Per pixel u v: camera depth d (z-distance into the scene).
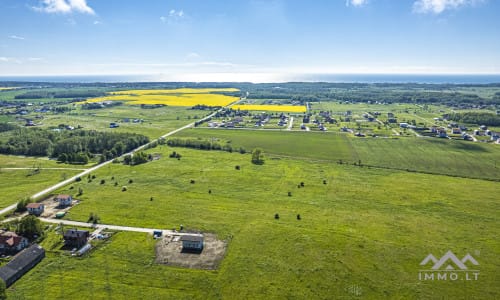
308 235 72.94
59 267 60.81
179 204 89.56
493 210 87.00
